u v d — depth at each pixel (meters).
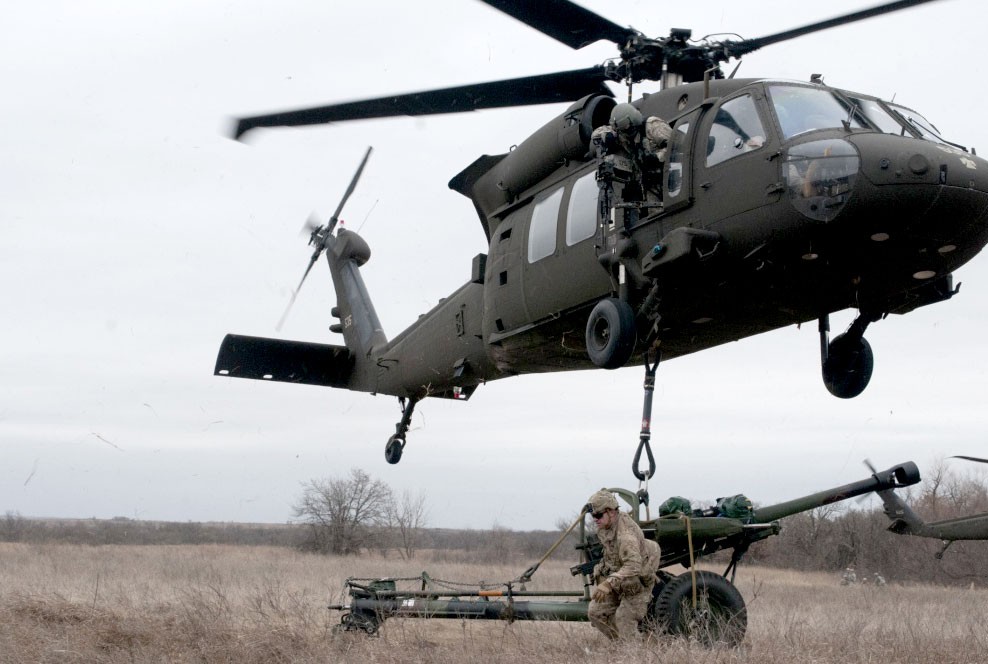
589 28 9.04
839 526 21.80
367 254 16.20
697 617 6.48
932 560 20.69
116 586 10.76
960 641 6.77
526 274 10.02
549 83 9.51
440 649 6.43
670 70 9.30
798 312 8.55
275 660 6.31
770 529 7.24
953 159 7.17
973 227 7.32
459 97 9.11
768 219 7.48
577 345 10.15
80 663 6.06
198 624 7.08
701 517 7.20
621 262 8.56
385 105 8.88
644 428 8.34
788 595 14.02
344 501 39.28
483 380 12.41
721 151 7.88
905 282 7.90
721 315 8.68
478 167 11.08
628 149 8.40
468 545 47.06
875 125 7.65
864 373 9.15
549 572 18.81
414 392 13.92
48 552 22.05
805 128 7.51
